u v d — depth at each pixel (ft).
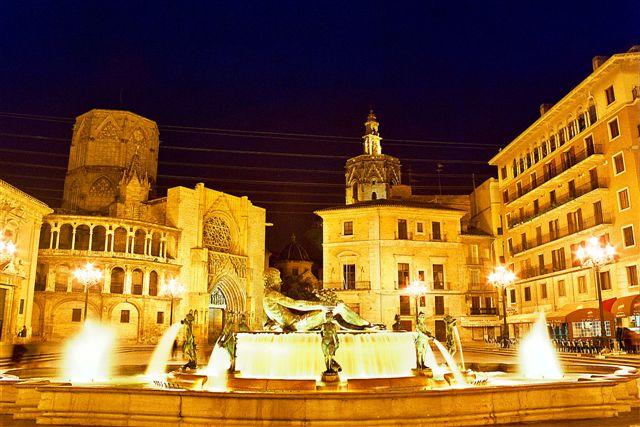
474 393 47.98
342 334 66.90
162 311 225.76
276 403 45.88
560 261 182.60
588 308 149.07
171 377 67.87
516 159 223.10
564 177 179.42
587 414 50.83
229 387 62.34
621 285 148.15
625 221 149.07
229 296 270.26
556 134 189.37
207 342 237.86
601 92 160.66
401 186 271.28
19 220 168.66
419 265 218.59
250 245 283.59
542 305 193.77
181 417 46.85
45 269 205.16
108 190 280.10
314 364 65.62
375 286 213.25
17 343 154.81
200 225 252.62
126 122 290.76
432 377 65.00
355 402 45.88
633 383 57.93
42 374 82.58
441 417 46.44
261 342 67.87
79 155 286.05
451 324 76.02
